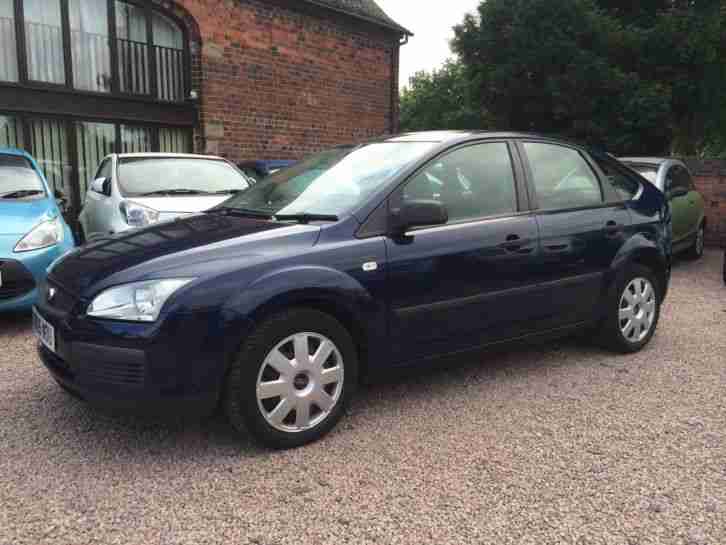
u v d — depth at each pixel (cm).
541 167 426
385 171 364
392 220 341
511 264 388
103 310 289
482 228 377
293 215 353
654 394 392
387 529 248
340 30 1391
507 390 397
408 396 387
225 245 310
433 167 370
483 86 1481
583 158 458
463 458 306
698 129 1553
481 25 1444
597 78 1267
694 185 1068
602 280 443
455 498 270
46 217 554
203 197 684
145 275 290
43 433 331
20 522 251
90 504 264
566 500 269
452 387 402
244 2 1194
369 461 303
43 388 396
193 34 1140
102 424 343
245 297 292
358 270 327
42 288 339
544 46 1304
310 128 1353
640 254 463
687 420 352
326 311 328
